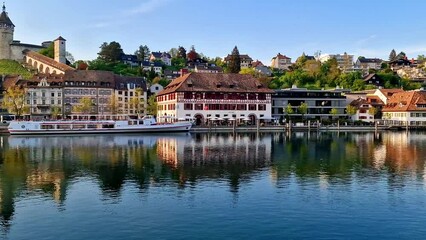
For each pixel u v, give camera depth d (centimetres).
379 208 3872
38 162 6366
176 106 14562
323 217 3600
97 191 4456
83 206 3888
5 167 5916
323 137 11550
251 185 4741
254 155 7250
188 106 14662
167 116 14838
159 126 12762
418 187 4688
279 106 17012
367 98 18088
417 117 16250
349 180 5050
